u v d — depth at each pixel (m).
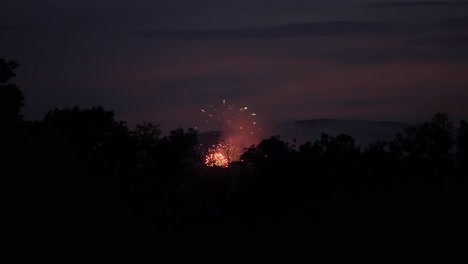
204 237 15.54
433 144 23.47
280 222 17.09
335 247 13.66
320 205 18.36
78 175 22.41
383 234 14.62
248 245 14.27
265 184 21.70
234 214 21.70
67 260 13.28
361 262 12.38
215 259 13.08
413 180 21.80
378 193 19.11
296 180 21.58
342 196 19.14
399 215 16.34
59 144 23.36
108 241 15.59
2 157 21.55
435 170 22.95
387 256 12.77
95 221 19.20
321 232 15.13
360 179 21.89
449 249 13.26
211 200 23.72
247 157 23.31
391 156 22.84
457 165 23.66
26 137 23.06
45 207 19.73
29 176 21.09
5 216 18.64
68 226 17.98
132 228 18.88
